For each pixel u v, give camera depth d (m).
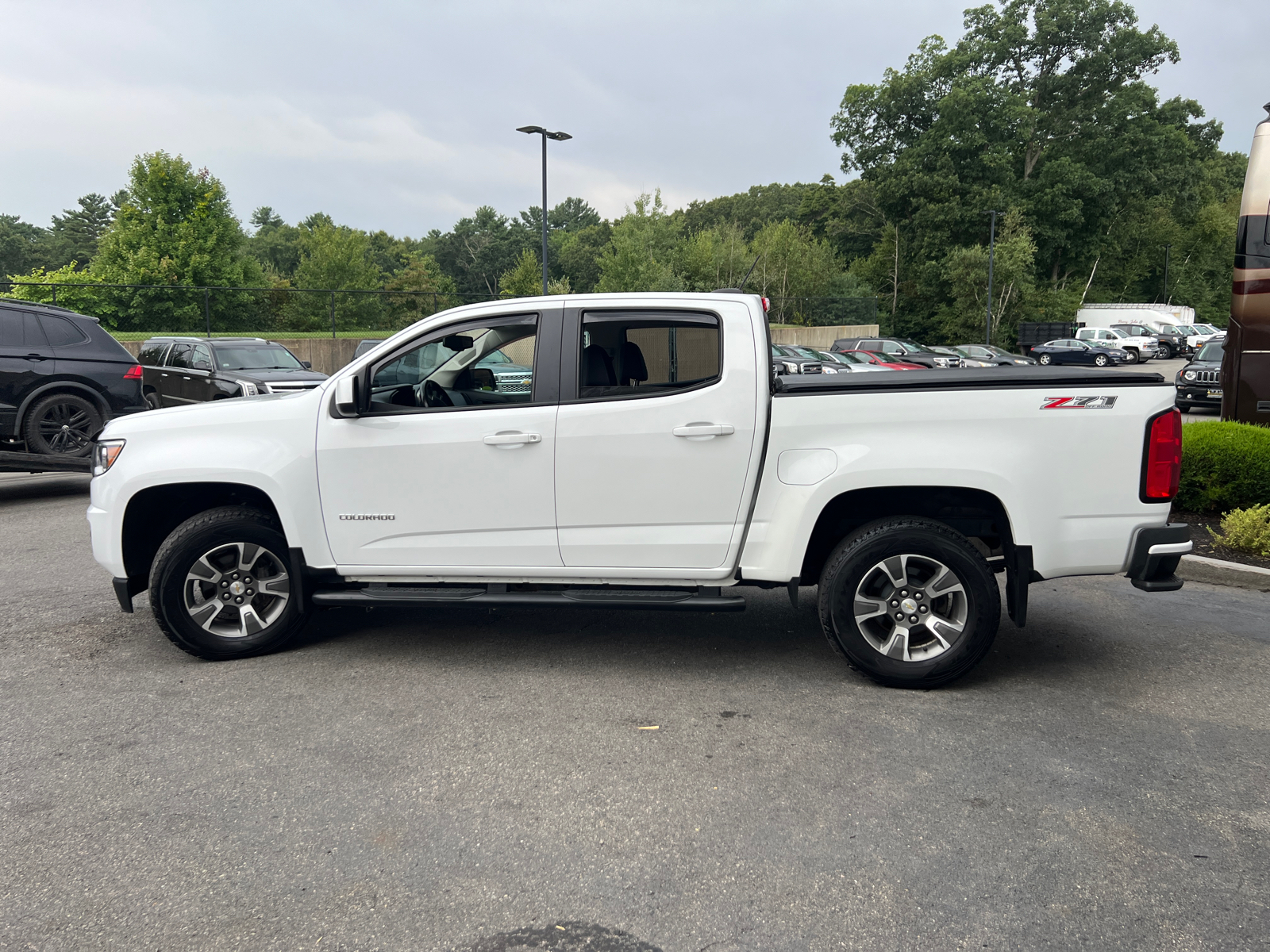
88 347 9.90
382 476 4.52
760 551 4.30
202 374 15.87
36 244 101.44
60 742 3.75
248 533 4.67
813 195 77.75
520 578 4.52
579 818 3.11
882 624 4.45
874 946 2.41
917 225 59.94
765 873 2.76
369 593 4.58
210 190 39.78
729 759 3.54
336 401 4.55
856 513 4.54
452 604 4.46
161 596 4.59
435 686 4.37
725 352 4.25
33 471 9.49
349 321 29.61
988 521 4.46
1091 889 2.65
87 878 2.76
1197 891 2.64
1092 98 59.25
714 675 4.50
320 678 4.49
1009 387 4.07
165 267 38.31
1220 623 5.35
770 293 54.44
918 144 59.03
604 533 4.38
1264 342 11.38
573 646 4.99
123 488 4.68
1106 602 5.83
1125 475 4.05
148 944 2.44
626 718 3.96
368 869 2.80
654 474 4.30
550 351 4.40
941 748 3.62
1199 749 3.61
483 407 4.44
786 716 3.97
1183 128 62.00
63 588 6.30
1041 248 60.41
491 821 3.09
